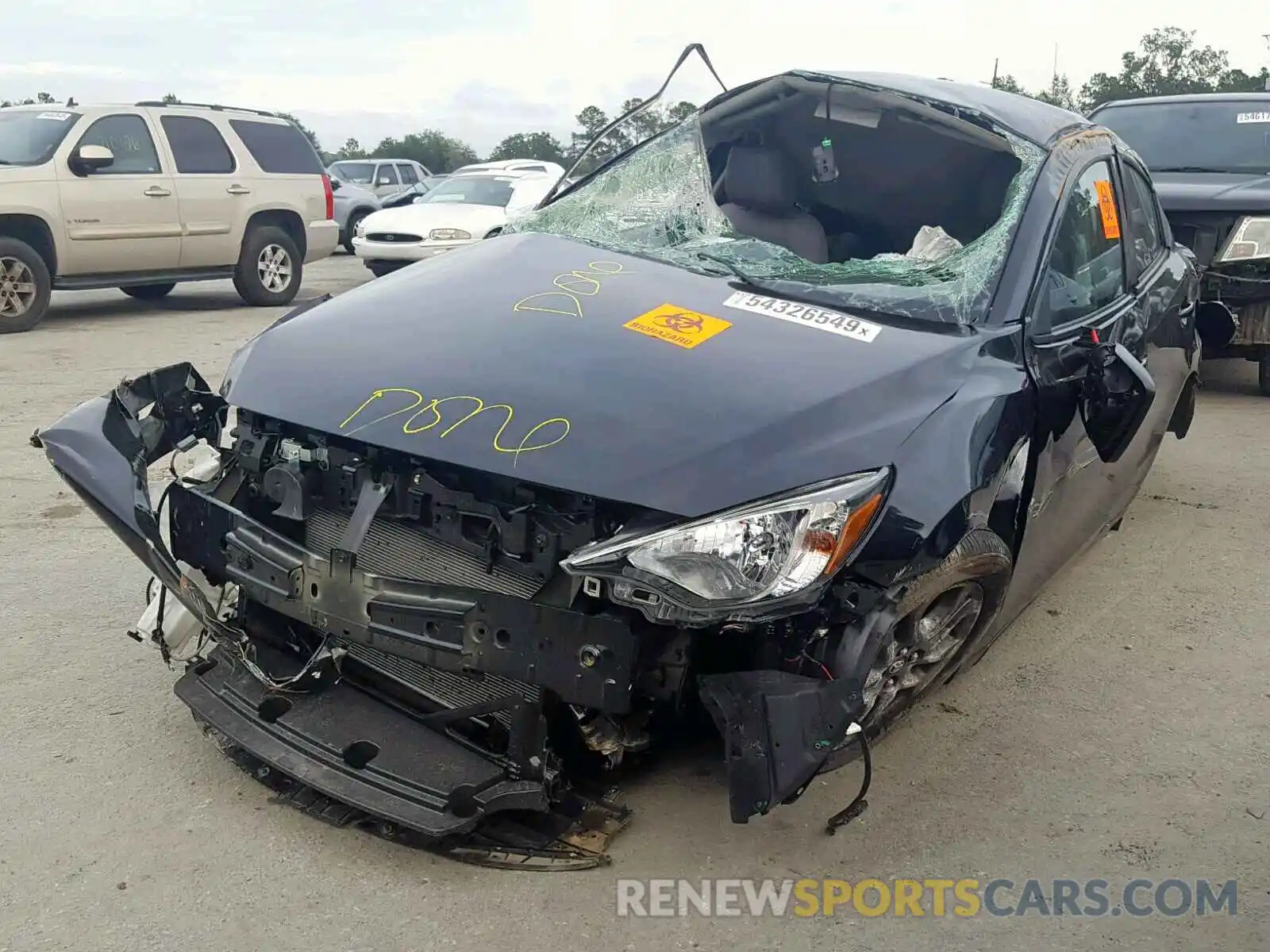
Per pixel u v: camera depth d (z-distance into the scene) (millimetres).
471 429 2484
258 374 2867
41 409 6398
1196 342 4918
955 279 3215
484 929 2346
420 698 2701
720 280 3240
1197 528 5043
